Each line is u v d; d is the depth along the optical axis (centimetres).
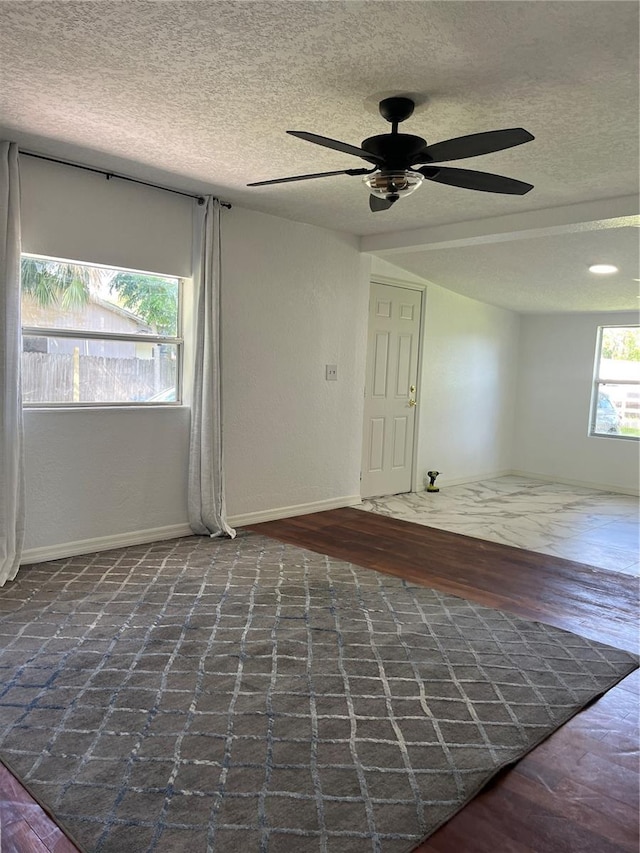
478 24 199
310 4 191
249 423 468
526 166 330
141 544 410
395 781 186
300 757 196
